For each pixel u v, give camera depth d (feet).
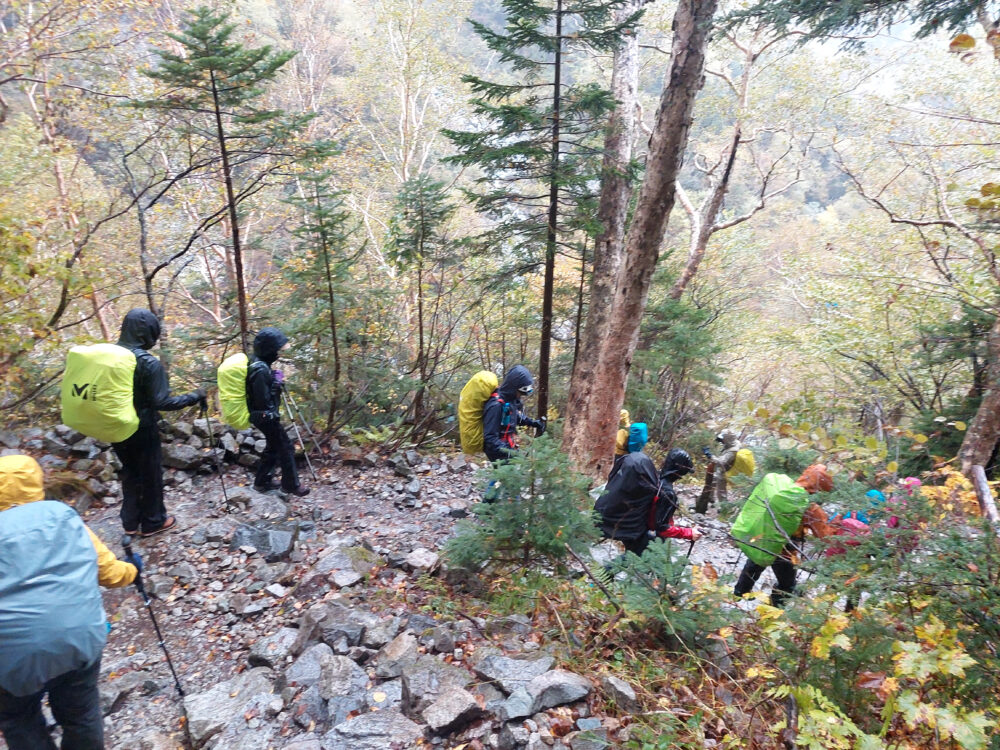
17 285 23.62
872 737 9.06
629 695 11.69
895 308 41.57
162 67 25.08
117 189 44.75
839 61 56.70
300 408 29.01
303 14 100.94
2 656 8.38
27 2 39.17
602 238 37.73
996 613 9.86
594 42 29.17
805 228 112.68
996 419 25.31
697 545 27.66
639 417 50.52
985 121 24.38
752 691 12.48
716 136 80.48
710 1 23.58
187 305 56.49
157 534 19.42
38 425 26.32
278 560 18.75
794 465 24.72
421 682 12.12
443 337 38.93
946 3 23.50
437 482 27.02
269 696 12.62
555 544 15.46
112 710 12.87
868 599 11.35
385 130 91.40
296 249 30.17
